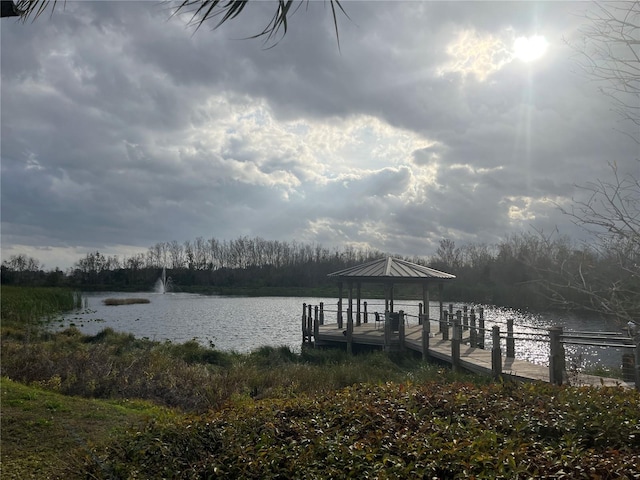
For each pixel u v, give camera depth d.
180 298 69.31
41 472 7.30
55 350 17.55
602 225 5.64
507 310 28.94
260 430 5.97
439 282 21.80
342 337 20.86
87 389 12.63
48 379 13.27
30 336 22.61
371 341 19.89
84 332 29.69
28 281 76.12
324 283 86.44
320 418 6.26
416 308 42.94
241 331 32.22
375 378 13.79
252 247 98.38
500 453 4.80
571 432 5.65
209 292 83.44
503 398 6.98
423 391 7.32
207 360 18.94
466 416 6.24
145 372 14.15
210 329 33.19
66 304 46.25
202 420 6.49
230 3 1.82
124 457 6.02
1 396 10.94
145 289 88.75
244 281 92.06
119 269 93.44
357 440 5.55
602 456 4.93
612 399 6.66
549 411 6.25
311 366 16.34
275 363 17.70
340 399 7.11
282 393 11.48
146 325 35.06
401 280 20.42
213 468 5.27
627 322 5.59
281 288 83.50
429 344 17.72
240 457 5.30
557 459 4.82
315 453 5.21
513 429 5.71
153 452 5.88
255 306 53.91
